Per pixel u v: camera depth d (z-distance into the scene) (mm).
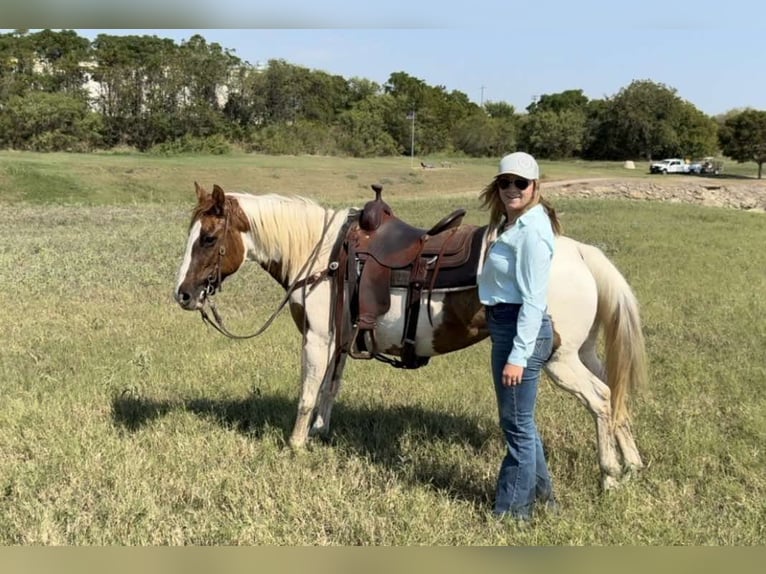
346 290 4523
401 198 33562
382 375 6559
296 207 4773
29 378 6297
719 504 4141
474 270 4105
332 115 81812
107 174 35750
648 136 77375
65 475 4449
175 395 6016
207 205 4645
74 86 61219
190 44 70375
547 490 4094
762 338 7734
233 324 8461
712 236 16484
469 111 102812
